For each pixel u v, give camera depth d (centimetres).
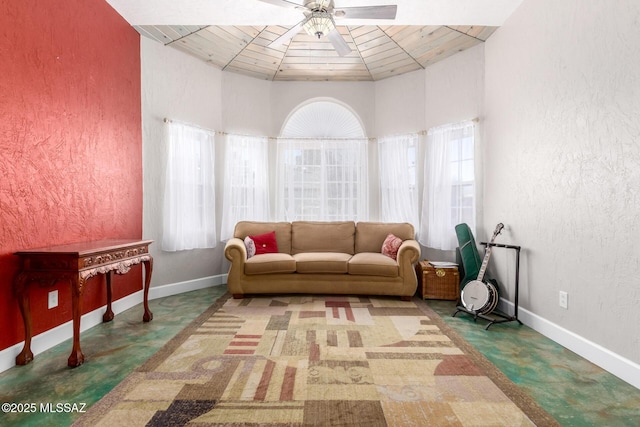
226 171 463
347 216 495
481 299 311
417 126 464
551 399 183
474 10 322
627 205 205
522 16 309
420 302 376
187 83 426
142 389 191
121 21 341
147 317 308
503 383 199
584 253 239
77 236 281
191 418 164
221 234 462
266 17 336
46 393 188
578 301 245
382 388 192
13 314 223
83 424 160
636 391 192
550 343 261
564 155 258
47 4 250
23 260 221
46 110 249
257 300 381
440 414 168
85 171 291
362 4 316
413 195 464
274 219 501
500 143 348
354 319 314
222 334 275
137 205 367
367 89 505
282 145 499
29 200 235
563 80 259
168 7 322
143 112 378
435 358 232
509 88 332
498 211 352
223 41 395
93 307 300
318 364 222
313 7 270
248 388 192
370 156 502
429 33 371
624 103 207
